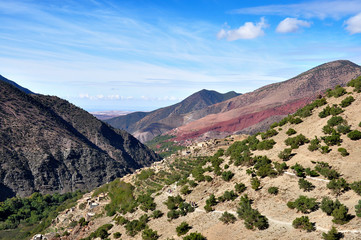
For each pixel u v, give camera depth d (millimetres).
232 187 57812
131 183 117688
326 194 39656
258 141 72812
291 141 60469
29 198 158000
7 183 169000
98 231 74688
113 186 125250
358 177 39656
